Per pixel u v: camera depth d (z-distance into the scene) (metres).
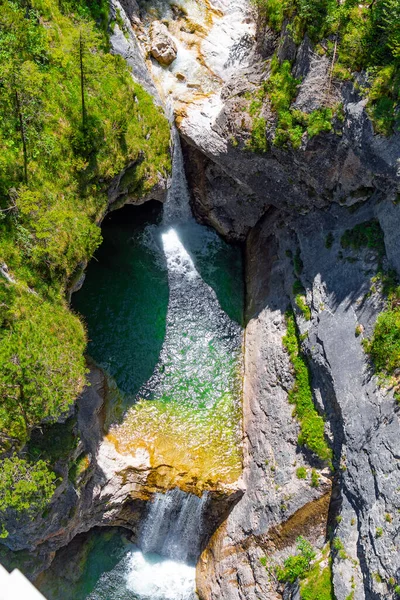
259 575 21.77
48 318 18.86
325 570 20.28
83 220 20.45
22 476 17.92
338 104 20.17
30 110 19.16
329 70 19.95
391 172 19.55
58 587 22.52
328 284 22.03
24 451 18.75
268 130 21.95
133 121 22.58
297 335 23.00
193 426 24.20
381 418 19.03
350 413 19.98
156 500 23.22
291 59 21.06
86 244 20.42
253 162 23.33
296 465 21.73
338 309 21.31
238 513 23.09
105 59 22.08
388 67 18.86
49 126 19.84
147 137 23.28
